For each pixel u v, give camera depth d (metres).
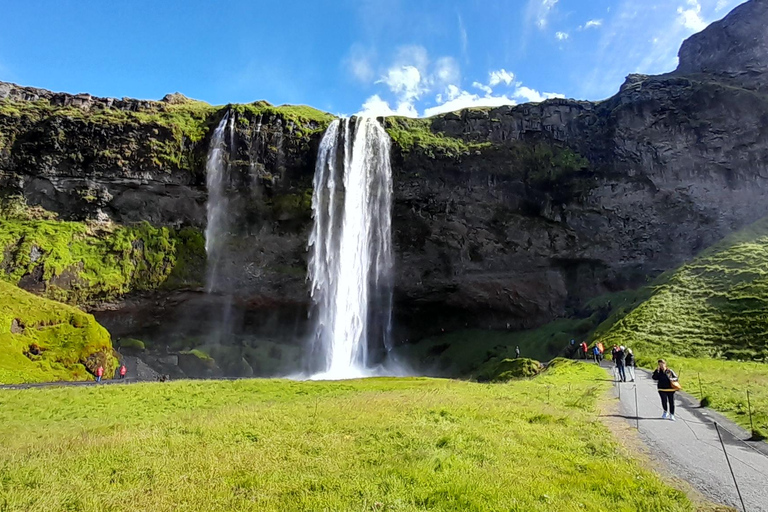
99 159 54.25
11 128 55.38
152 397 23.91
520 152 57.84
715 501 7.34
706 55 73.31
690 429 12.45
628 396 18.50
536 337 55.44
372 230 57.16
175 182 55.22
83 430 15.31
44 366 36.69
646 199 56.19
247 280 56.53
